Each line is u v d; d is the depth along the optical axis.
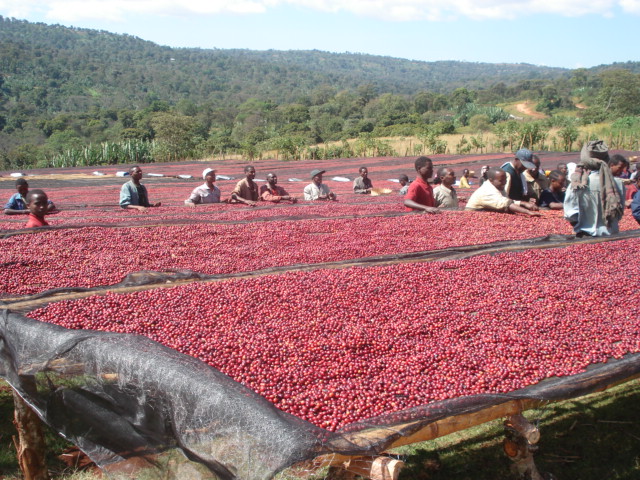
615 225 8.13
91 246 7.32
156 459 3.26
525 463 3.89
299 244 7.84
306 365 3.69
